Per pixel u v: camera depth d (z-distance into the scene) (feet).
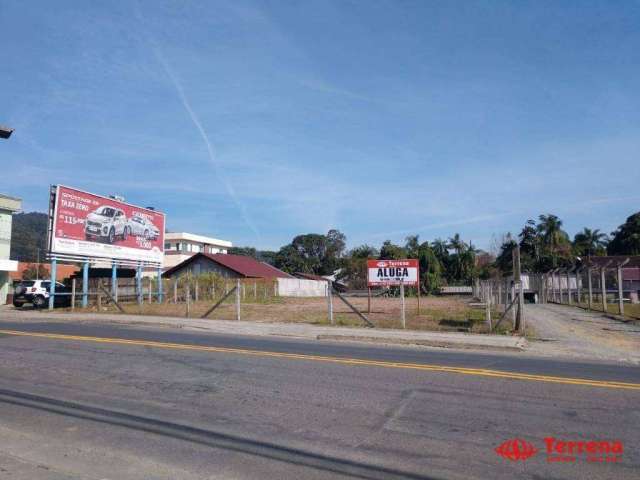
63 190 95.40
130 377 32.68
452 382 31.30
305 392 28.86
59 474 17.75
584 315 90.27
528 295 148.87
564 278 160.76
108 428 22.97
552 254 247.29
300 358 39.55
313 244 376.89
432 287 216.13
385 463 18.84
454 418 24.03
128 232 111.86
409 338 52.29
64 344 46.24
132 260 113.29
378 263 66.44
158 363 37.27
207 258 199.11
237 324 67.67
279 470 18.29
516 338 52.75
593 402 26.76
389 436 21.67
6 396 28.17
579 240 300.20
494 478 17.54
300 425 23.18
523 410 25.30
